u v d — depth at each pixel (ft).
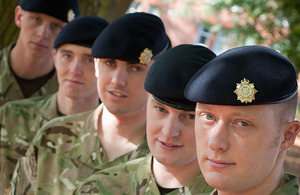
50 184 12.94
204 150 7.12
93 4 21.86
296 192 7.53
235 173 6.89
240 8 55.98
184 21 88.69
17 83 17.60
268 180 7.32
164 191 10.06
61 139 13.14
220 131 6.89
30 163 13.34
